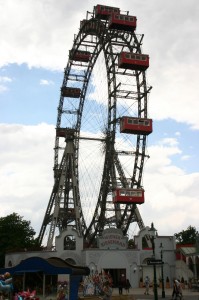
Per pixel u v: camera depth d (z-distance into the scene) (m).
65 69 95.69
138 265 72.25
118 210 78.44
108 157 78.12
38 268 31.75
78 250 73.12
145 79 81.38
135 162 80.06
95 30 87.62
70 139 89.69
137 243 75.69
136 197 76.31
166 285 69.75
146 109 80.81
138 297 47.53
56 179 93.69
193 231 138.88
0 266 94.88
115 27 80.94
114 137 78.12
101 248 72.00
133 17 81.75
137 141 80.56
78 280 32.91
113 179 78.94
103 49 82.62
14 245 94.62
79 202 86.06
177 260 74.75
